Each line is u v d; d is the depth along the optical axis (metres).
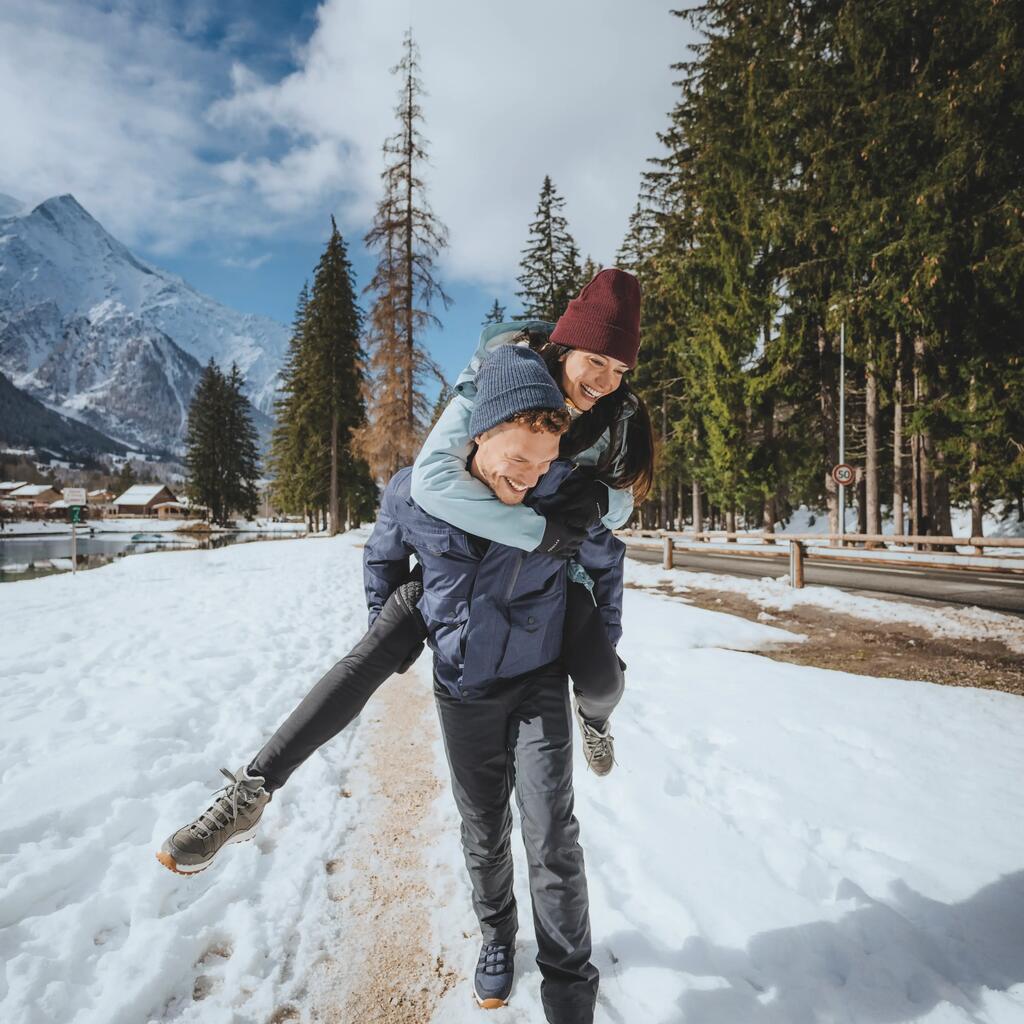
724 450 21.44
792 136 17.44
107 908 1.99
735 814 2.59
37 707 3.87
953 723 3.50
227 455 65.81
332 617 7.62
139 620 7.11
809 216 16.64
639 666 4.89
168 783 2.90
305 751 1.50
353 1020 1.64
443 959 1.87
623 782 2.88
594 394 1.58
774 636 6.09
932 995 1.63
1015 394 14.29
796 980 1.70
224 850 2.38
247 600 8.84
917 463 19.78
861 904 1.98
